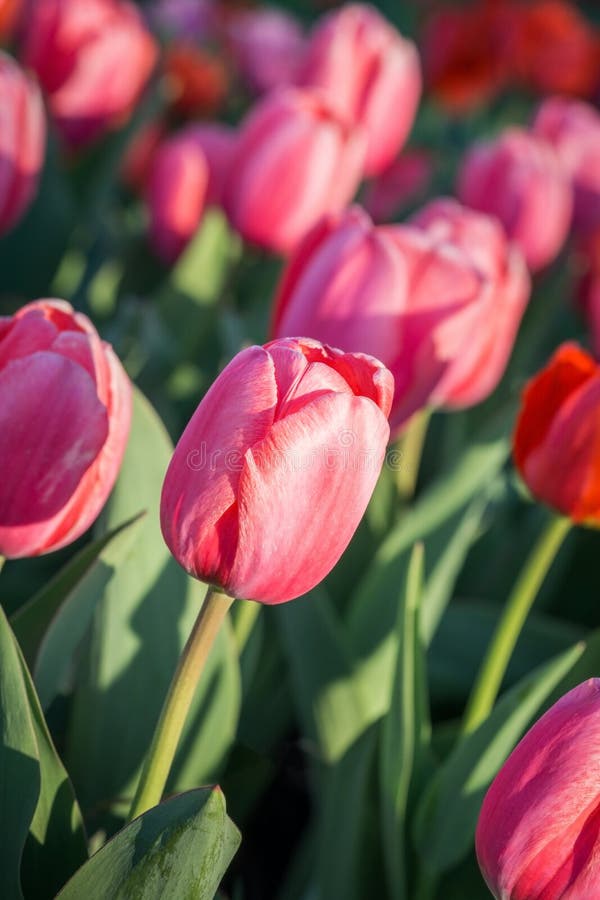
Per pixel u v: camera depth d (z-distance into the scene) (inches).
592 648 36.2
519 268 37.6
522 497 44.1
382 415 28.6
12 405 30.7
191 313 44.6
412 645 34.8
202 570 29.7
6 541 32.3
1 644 32.1
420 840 35.3
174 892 30.4
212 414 28.5
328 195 41.3
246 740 39.5
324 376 28.9
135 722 35.4
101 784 35.6
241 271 45.9
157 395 41.6
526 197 44.5
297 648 36.7
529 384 35.1
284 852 40.1
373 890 36.3
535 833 29.0
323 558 29.6
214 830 29.6
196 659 31.6
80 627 34.0
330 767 37.1
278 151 40.8
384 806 35.6
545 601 42.2
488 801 30.4
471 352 36.9
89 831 35.3
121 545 33.7
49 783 32.9
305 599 36.2
